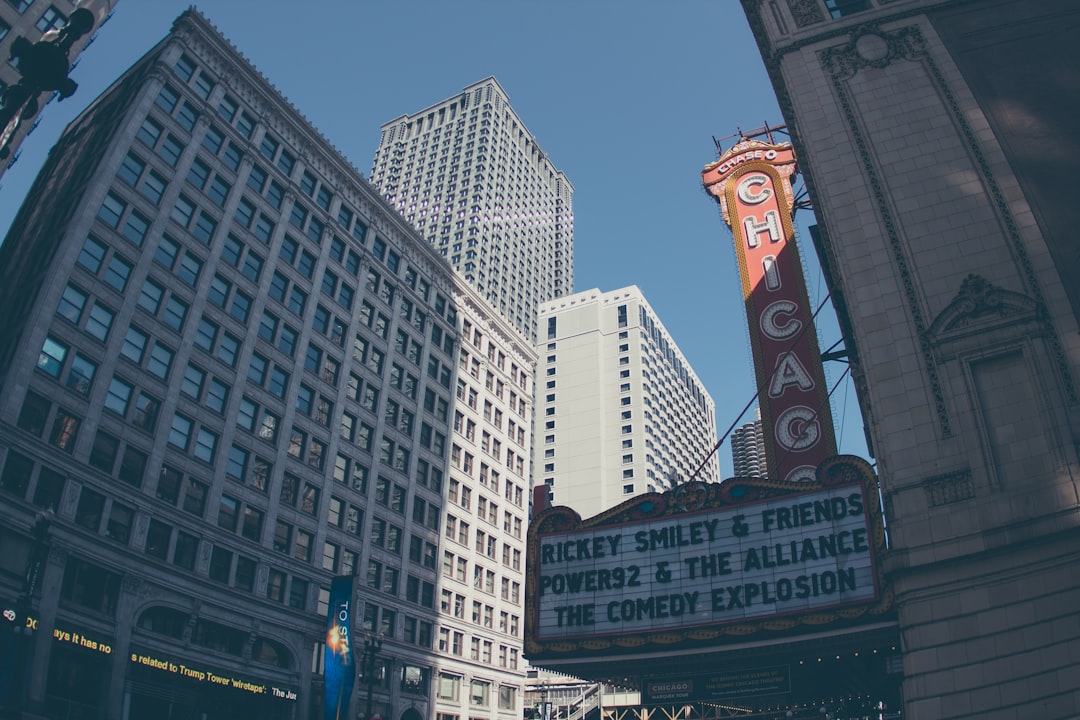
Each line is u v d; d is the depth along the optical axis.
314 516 59.66
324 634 57.38
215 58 61.75
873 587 29.98
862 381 39.03
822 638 30.30
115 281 49.41
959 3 35.88
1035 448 24.72
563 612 35.84
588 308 190.50
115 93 61.56
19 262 53.03
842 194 32.50
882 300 29.45
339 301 67.56
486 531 79.31
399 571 66.44
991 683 22.16
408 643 64.94
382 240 74.81
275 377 59.47
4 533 39.56
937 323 28.00
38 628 39.34
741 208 49.88
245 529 54.03
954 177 30.84
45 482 42.31
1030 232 28.34
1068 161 29.45
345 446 64.00
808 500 32.75
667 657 33.12
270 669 52.78
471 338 84.94
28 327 43.72
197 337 53.94
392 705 61.91
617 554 36.00
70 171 56.41
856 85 35.28
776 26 39.31
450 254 178.62
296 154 67.00
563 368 185.50
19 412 41.88
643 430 172.50
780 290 45.22
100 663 42.84
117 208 50.69
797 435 40.44
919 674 23.30
